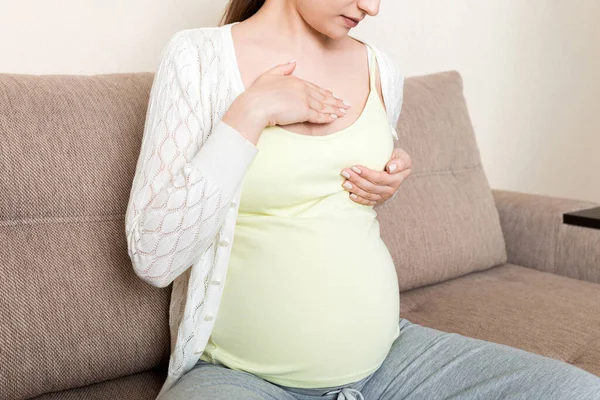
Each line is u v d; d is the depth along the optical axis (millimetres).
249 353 1051
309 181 1080
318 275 1032
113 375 1192
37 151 1146
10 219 1111
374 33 2205
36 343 1086
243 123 980
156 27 1692
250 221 1064
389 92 1304
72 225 1164
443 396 1058
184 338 1057
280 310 1021
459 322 1546
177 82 1039
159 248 967
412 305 1680
